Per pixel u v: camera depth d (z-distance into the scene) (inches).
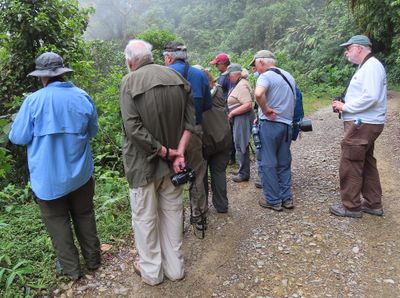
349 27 621.9
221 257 129.8
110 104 235.8
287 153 161.0
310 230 144.3
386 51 549.3
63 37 238.2
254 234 143.5
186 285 116.0
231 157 224.7
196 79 131.9
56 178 108.0
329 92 532.7
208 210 164.2
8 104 217.5
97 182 189.6
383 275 117.6
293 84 156.2
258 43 1108.5
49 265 121.9
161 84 103.7
